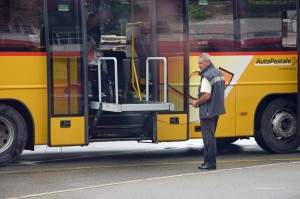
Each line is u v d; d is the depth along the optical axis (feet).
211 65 97.19
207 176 92.84
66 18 102.17
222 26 110.42
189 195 80.59
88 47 106.42
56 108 101.71
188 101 107.76
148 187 85.40
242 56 111.45
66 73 102.22
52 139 101.65
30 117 101.45
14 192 82.84
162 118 106.42
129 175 94.48
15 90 100.12
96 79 106.42
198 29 109.09
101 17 108.27
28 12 100.78
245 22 111.65
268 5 112.88
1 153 100.99
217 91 96.53
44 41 101.45
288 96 115.55
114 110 99.09
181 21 107.65
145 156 114.42
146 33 108.17
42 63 101.35
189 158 111.45
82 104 102.89
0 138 101.71
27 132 102.73
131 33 108.88
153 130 106.11
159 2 106.63
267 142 114.62
